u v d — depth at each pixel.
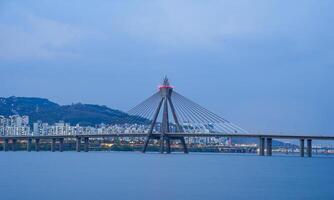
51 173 137.12
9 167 161.25
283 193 97.69
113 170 152.75
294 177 137.25
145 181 116.75
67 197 86.88
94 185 105.88
